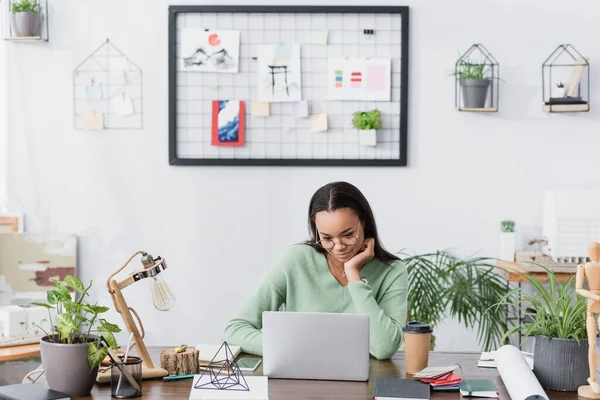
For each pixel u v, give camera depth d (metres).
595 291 2.02
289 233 4.35
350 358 2.18
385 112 4.29
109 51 4.32
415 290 3.99
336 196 2.51
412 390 2.03
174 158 4.32
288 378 2.21
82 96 4.34
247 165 4.31
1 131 4.38
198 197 4.36
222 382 2.11
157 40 4.32
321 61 4.29
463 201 4.31
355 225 2.51
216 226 4.36
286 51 4.28
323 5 4.25
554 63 4.26
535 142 4.29
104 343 2.19
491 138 4.29
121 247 4.38
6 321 2.97
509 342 4.11
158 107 4.34
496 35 4.26
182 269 4.38
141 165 4.36
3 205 4.39
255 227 4.36
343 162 4.28
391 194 4.32
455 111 4.29
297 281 2.70
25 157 4.38
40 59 4.34
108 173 4.37
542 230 4.30
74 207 4.38
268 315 2.21
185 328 4.39
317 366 2.19
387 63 4.27
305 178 4.33
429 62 4.28
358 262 2.56
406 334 2.26
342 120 4.30
